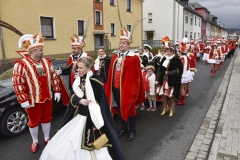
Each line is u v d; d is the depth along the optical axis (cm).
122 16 2197
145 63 648
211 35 5738
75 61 486
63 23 1498
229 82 964
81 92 291
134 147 402
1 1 1106
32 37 361
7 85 463
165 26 3303
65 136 286
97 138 285
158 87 564
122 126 446
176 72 528
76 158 269
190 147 401
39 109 376
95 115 279
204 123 515
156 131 471
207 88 881
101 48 521
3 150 392
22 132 459
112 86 431
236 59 2120
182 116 562
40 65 370
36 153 382
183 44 695
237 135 435
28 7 1246
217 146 391
